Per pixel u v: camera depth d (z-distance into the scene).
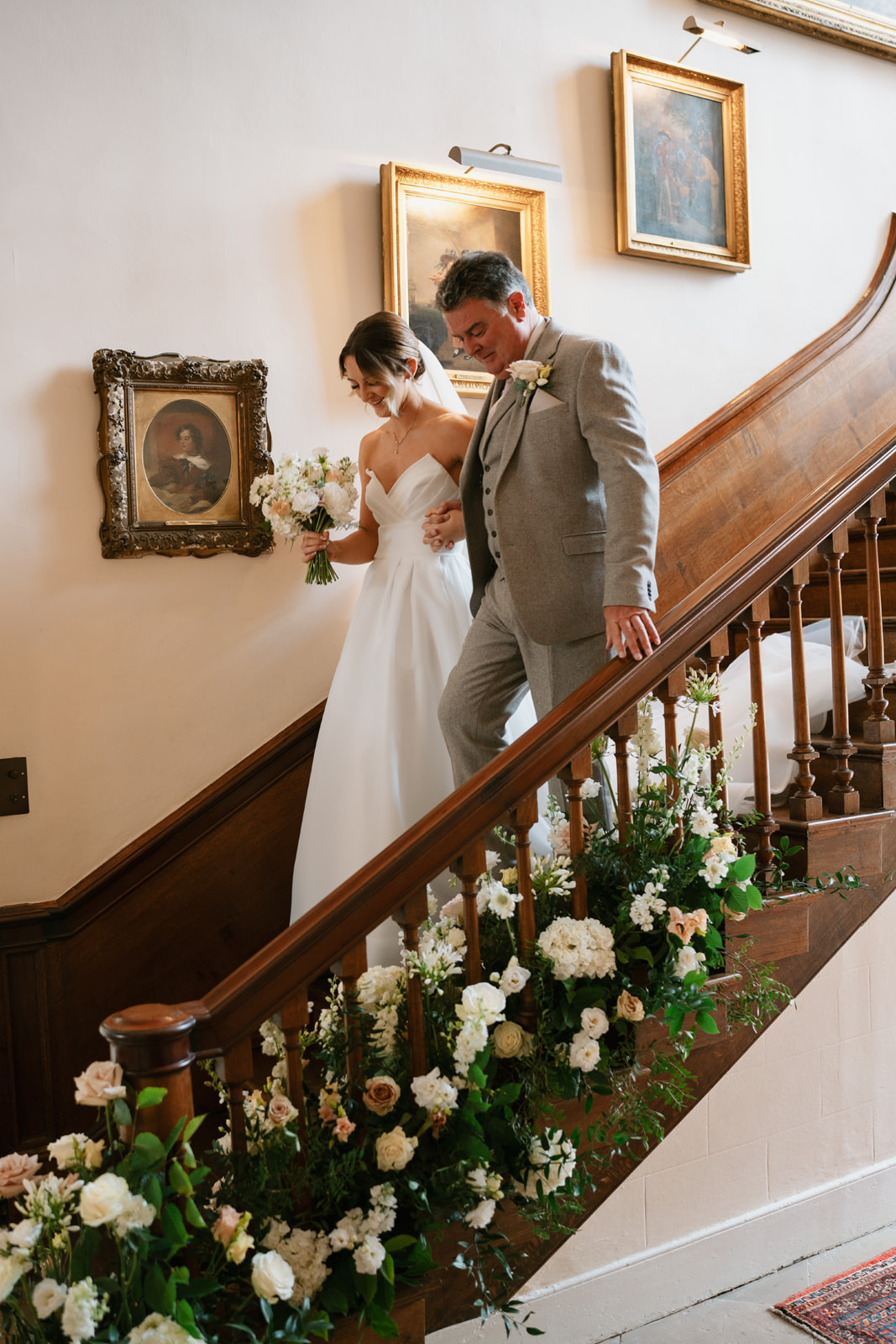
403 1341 1.76
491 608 2.48
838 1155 2.60
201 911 2.91
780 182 4.10
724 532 3.71
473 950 1.91
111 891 2.81
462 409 3.06
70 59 2.78
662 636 2.13
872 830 2.53
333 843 2.67
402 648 2.75
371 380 2.72
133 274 2.86
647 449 2.17
